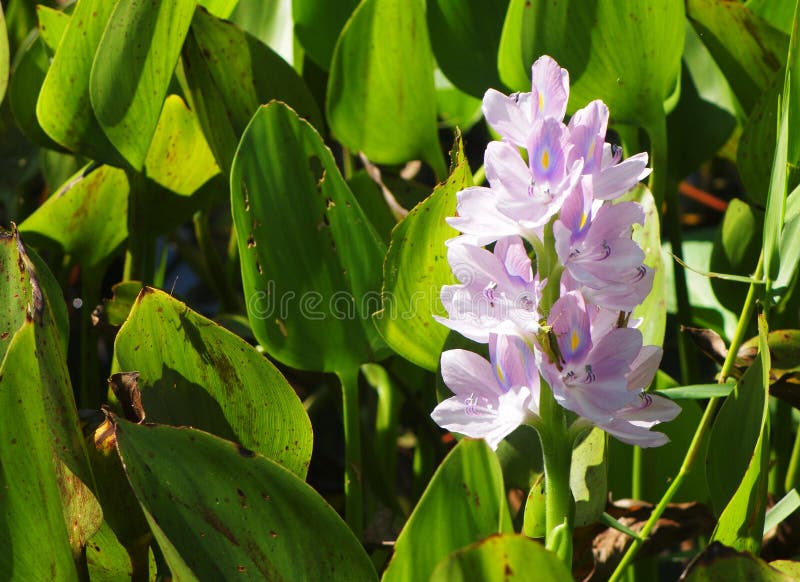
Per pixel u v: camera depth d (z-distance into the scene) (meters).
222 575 0.82
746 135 1.03
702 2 1.04
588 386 0.79
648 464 1.02
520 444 0.92
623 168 0.79
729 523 0.85
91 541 0.90
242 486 0.82
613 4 0.98
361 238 0.94
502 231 0.79
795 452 1.07
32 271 0.85
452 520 0.82
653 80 1.00
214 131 1.07
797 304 1.08
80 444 0.85
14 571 0.84
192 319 0.88
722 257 1.09
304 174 0.93
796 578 0.89
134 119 1.02
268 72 1.06
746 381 0.87
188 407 0.90
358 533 0.98
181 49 1.01
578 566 1.00
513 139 0.80
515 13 1.02
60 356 0.85
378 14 1.05
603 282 0.78
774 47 1.05
